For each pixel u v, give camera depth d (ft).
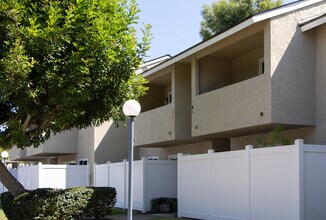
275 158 37.65
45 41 36.17
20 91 36.40
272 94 45.21
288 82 46.01
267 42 46.32
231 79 62.03
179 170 51.62
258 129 50.49
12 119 40.24
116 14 40.14
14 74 34.71
